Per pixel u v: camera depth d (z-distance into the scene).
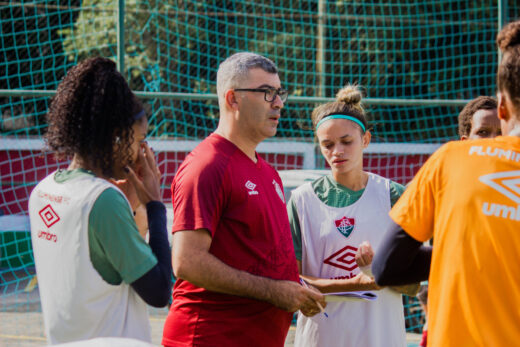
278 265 4.49
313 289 4.82
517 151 3.28
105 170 3.82
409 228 3.49
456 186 3.34
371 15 23.55
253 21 23.70
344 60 23.16
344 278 5.34
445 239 3.34
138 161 4.09
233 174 4.34
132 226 3.70
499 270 3.16
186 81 22.77
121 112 3.81
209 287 4.13
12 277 16.38
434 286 3.37
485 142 3.39
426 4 23.91
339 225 5.38
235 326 4.32
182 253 4.11
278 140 17.95
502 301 3.14
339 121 5.39
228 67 4.61
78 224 3.63
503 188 3.23
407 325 11.93
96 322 3.67
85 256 3.63
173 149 15.80
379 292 5.29
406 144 18.56
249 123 4.56
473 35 24.17
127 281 3.67
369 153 19.06
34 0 22.23
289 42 23.62
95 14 22.23
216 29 21.25
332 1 23.47
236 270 4.18
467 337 3.20
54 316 3.76
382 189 5.46
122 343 2.31
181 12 20.55
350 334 5.23
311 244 5.45
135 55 22.05
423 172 3.54
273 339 4.47
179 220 4.18
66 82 3.90
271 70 4.62
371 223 5.34
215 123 22.25
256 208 4.38
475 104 5.89
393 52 22.66
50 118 3.93
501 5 11.70
